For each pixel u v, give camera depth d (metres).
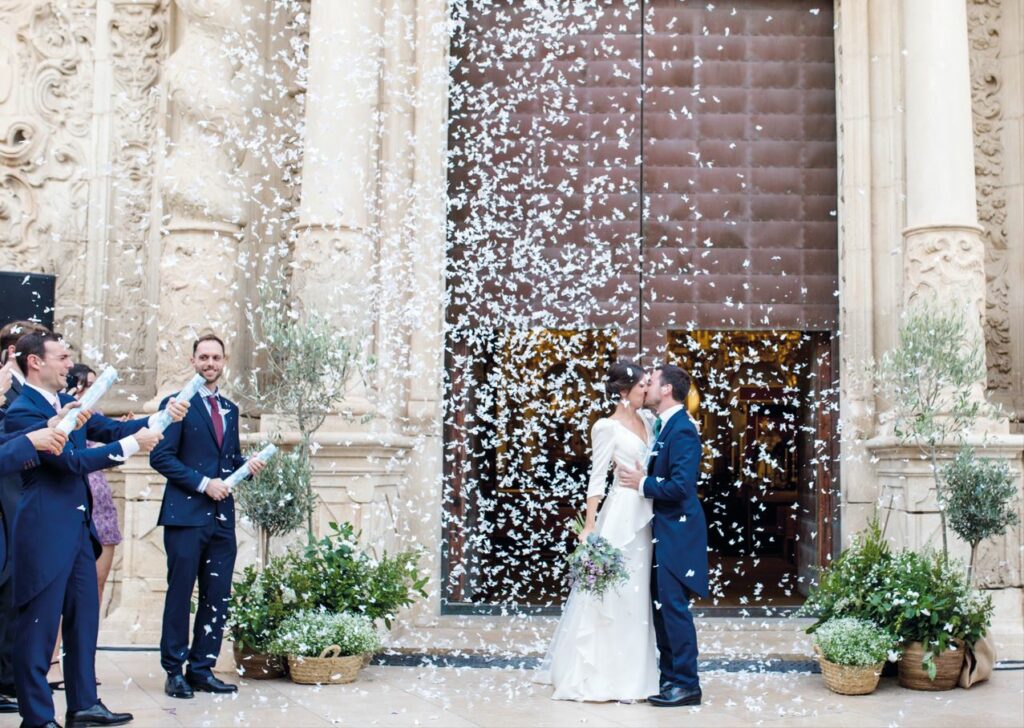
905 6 7.30
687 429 5.28
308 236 6.91
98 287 8.02
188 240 7.26
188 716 4.87
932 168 7.03
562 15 7.98
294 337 5.89
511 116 8.05
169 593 5.34
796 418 8.87
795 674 6.07
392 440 6.81
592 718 4.89
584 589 5.19
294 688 5.56
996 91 8.01
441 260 7.70
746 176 8.02
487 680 5.83
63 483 4.46
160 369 7.26
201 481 5.30
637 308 7.92
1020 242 7.85
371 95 7.27
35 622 4.32
